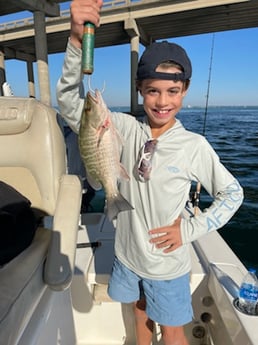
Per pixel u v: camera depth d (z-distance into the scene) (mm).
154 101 1223
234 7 15094
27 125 1427
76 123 1308
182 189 1289
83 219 2701
